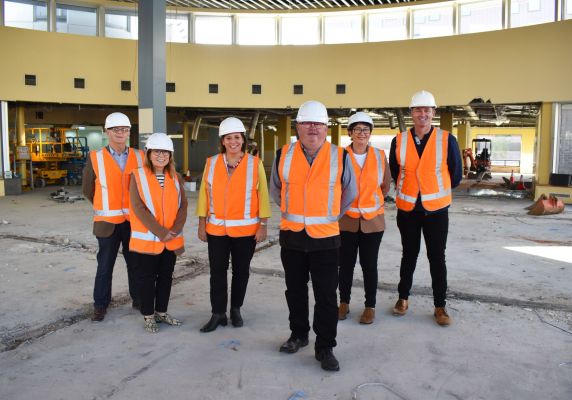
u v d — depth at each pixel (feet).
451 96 43.75
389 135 100.32
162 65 24.58
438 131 11.81
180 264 17.90
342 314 12.21
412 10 46.26
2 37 43.47
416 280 15.83
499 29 42.16
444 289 11.90
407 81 45.09
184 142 63.10
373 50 45.88
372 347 10.50
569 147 40.11
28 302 13.55
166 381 8.96
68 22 47.03
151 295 11.29
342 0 46.06
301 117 9.19
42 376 9.14
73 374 9.23
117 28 48.96
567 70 39.06
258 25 50.19
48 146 58.08
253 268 17.33
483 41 42.19
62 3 46.52
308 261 10.05
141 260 11.18
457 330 11.48
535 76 40.37
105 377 9.11
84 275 16.49
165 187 11.34
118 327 11.73
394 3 46.34
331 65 46.96
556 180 39.91
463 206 37.37
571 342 10.73
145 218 11.02
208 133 81.05
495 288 14.84
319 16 49.08
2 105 44.50
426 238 11.97
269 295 14.23
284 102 48.06
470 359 9.87
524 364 9.62
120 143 12.41
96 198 12.15
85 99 46.32
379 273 16.80
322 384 8.85
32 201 40.14
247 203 11.43
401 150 11.96
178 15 49.70
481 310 12.93
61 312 12.72
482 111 56.29
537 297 13.88
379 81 45.91
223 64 47.98
